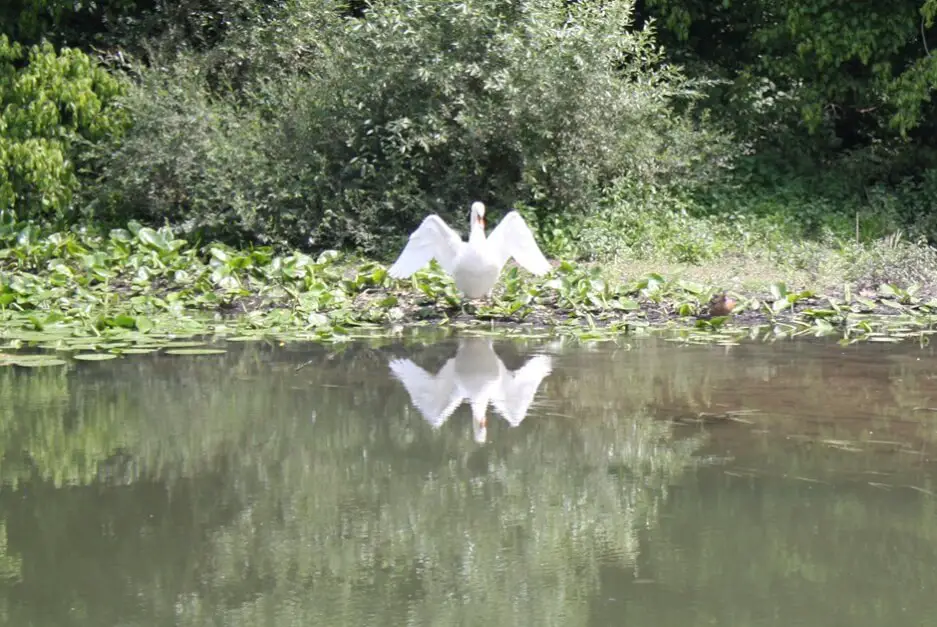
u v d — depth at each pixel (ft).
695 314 36.35
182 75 50.06
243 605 14.85
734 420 23.32
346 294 38.55
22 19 55.67
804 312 35.88
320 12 54.08
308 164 46.83
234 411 24.26
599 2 46.96
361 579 15.67
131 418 23.67
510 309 35.96
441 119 45.88
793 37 51.62
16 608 14.79
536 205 47.60
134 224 44.91
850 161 54.08
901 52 52.75
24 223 47.42
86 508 18.38
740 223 47.26
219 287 39.42
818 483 19.35
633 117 46.70
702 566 16.02
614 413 23.94
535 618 14.38
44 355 30.01
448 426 23.06
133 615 14.56
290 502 18.66
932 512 17.95
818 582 15.44
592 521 17.71
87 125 50.49
